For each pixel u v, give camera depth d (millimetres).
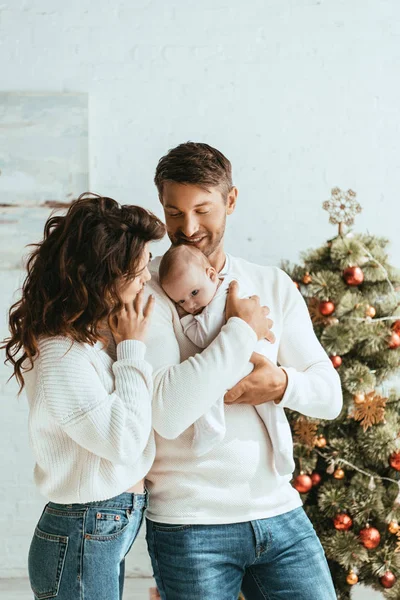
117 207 1615
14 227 3344
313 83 3475
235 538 1666
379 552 2582
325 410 1776
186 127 3434
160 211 3430
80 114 3361
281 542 1713
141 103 3424
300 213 3467
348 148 3486
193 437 1656
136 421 1511
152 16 3434
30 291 1586
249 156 3453
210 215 1753
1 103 3346
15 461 3373
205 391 1571
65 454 1568
